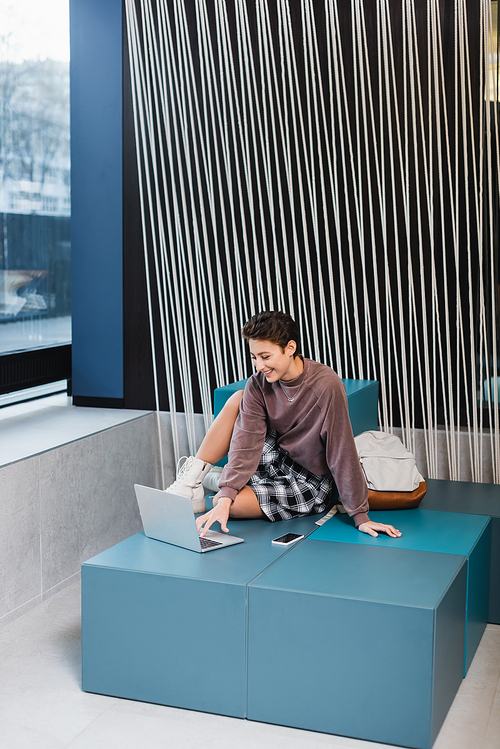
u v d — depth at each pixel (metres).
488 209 3.39
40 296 3.97
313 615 2.03
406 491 2.81
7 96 3.63
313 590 2.03
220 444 2.76
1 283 3.66
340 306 3.62
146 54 3.75
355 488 2.57
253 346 2.49
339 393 2.56
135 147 3.84
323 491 2.75
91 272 3.98
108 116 3.87
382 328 3.57
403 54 3.37
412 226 3.46
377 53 3.46
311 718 2.07
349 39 3.48
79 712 2.18
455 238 3.39
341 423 2.56
